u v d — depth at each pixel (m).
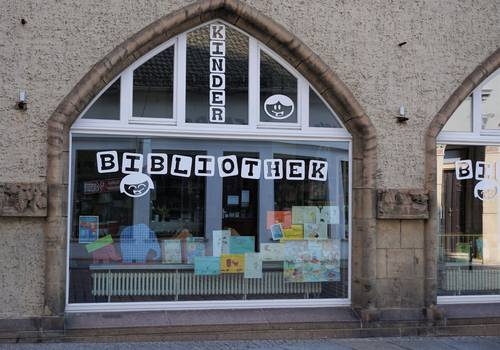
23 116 7.06
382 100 7.96
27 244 7.05
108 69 7.24
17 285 7.03
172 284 7.82
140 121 7.61
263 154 8.03
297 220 8.12
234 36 7.88
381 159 7.93
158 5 7.42
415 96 8.04
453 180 8.48
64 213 7.23
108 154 7.61
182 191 7.85
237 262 7.99
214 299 7.91
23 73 7.09
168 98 7.72
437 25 8.14
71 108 7.12
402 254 7.95
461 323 7.98
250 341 7.38
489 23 8.27
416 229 8.00
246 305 7.93
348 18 7.91
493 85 8.55
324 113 8.11
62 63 7.18
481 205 8.62
